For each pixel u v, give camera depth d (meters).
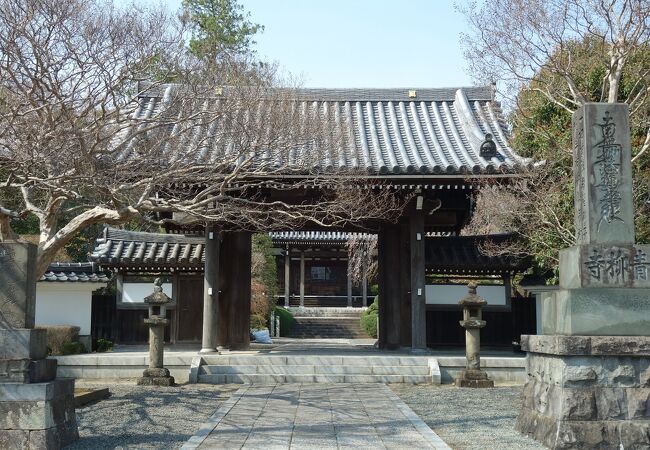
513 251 19.45
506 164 17.62
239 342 19.59
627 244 8.98
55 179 10.78
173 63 12.54
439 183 17.42
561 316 9.18
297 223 18.59
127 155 12.77
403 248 19.84
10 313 8.30
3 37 10.20
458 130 20.53
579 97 18.39
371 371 16.19
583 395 8.49
